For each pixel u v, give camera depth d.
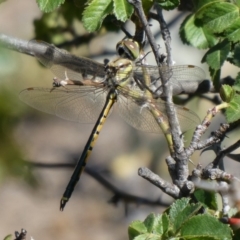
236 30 1.41
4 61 1.38
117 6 1.40
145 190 1.67
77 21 1.47
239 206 1.39
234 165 1.46
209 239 1.37
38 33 1.47
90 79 1.44
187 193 1.39
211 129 1.56
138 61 1.43
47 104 1.44
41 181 1.45
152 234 1.38
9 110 1.39
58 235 1.76
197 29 1.43
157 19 1.42
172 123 1.40
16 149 1.40
